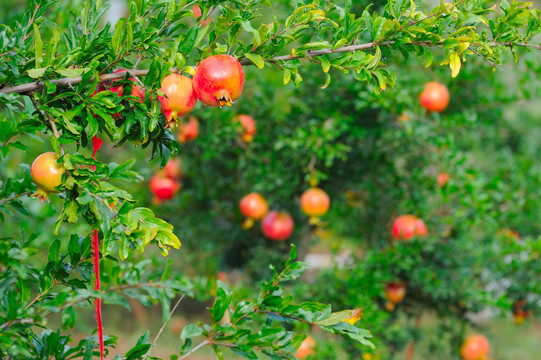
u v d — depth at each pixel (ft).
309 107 12.60
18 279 4.90
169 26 5.10
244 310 5.03
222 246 14.90
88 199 4.20
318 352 10.56
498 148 17.62
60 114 4.42
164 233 4.39
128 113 4.66
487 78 13.05
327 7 5.10
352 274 12.14
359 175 13.57
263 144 13.15
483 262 13.41
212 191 13.97
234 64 4.68
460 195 11.89
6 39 4.91
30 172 4.78
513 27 5.14
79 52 4.54
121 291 4.87
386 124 12.47
